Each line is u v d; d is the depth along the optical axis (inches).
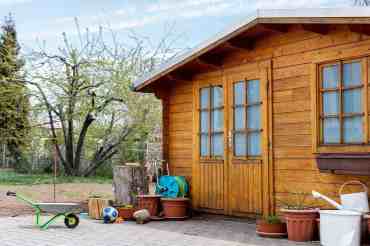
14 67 557.0
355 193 196.5
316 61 220.5
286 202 231.8
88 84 527.8
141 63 549.6
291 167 230.4
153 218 267.1
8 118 588.4
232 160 261.7
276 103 239.9
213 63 269.9
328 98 215.9
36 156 595.5
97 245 196.4
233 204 259.9
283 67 237.5
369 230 184.9
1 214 298.7
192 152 287.1
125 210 271.1
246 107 255.4
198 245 193.6
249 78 254.5
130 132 553.3
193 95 288.0
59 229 239.6
